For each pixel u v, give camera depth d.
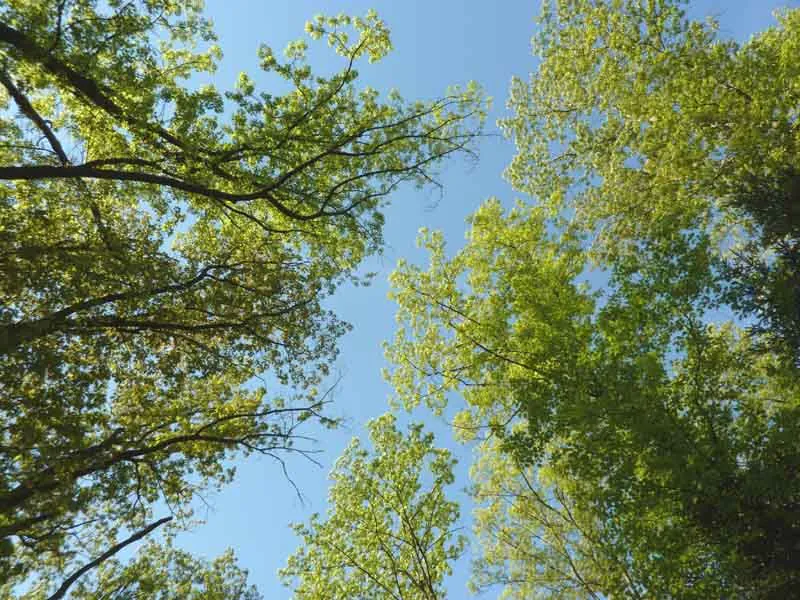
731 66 13.77
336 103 11.75
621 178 17.12
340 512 15.39
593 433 9.35
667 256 10.16
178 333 12.11
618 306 10.62
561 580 14.42
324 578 14.69
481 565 15.15
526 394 10.75
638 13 15.73
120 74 9.12
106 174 9.08
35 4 8.23
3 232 9.56
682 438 8.68
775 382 10.60
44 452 8.37
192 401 12.56
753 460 8.50
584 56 17.19
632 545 9.24
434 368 15.66
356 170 12.23
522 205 15.16
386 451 16.31
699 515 8.80
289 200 11.88
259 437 11.13
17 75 8.98
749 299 9.47
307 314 12.84
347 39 11.55
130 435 10.48
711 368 9.63
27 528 8.39
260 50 10.77
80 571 7.87
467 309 15.29
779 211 9.45
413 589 14.93
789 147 12.99
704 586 8.59
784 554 7.91
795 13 15.52
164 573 13.53
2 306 9.69
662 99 14.89
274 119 10.71
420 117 12.27
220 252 13.78
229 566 15.17
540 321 11.84
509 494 16.12
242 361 12.70
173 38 9.98
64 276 10.45
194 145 10.09
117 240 11.00
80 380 10.08
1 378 8.54
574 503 13.91
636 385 9.20
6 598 8.96
